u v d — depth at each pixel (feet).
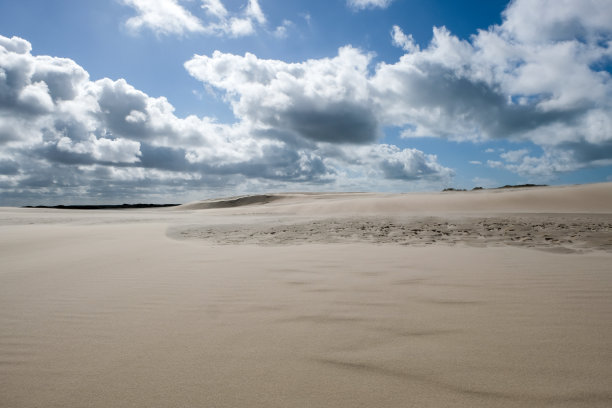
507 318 7.16
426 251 16.81
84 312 8.21
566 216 45.96
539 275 10.89
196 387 4.75
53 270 13.57
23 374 5.24
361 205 101.96
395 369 5.12
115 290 10.28
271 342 6.25
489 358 5.37
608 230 23.99
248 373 5.11
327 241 22.58
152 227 39.01
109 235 29.14
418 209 90.74
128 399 4.49
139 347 6.14
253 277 11.72
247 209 134.41
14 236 28.32
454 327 6.74
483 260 13.92
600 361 5.16
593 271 11.30
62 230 34.78
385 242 21.33
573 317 7.10
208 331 6.87
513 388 4.49
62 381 5.00
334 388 4.64
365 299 8.82
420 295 9.05
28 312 8.25
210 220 57.67
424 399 4.33
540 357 5.34
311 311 7.98
